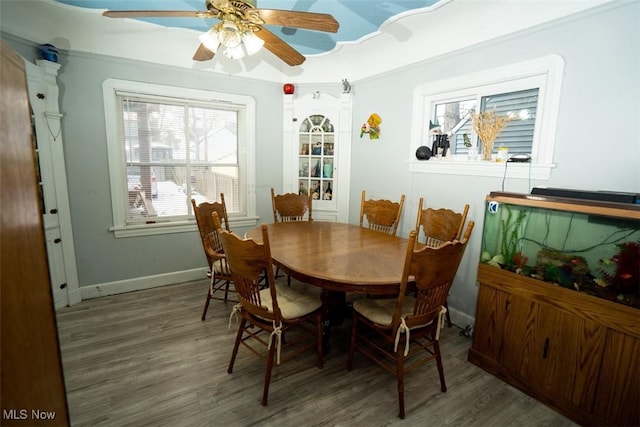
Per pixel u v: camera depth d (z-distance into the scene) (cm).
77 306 268
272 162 368
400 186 301
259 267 155
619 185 167
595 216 144
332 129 359
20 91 83
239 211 362
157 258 313
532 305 169
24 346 79
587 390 150
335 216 371
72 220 268
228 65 321
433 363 203
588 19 173
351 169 358
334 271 166
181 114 313
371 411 161
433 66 262
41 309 88
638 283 132
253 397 169
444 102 265
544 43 192
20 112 83
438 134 263
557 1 183
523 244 173
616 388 141
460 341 231
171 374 185
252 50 188
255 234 247
